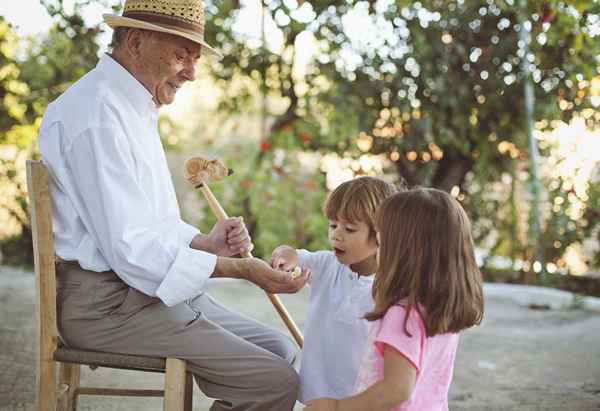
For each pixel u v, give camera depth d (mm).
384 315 1945
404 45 6523
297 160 6887
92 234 2170
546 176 6535
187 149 8672
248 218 7074
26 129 6730
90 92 2219
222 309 2607
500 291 6027
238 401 2240
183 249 2162
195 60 2381
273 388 2225
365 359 2027
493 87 6598
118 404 3242
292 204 6793
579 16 3994
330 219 2385
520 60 6547
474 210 7012
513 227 6746
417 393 1986
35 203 2109
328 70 6621
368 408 1842
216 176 2557
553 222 6336
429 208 1979
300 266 2475
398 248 1975
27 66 6473
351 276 2422
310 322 2453
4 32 6285
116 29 2352
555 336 4719
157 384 3600
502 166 6852
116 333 2186
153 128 2385
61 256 2217
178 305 2234
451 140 6625
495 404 3375
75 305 2189
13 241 6812
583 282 6344
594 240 6453
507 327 4961
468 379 3773
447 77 6535
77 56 5453
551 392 3574
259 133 8000
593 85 5934
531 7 4141
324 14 6430
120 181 2139
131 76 2293
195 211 7371
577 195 6305
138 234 2123
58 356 2166
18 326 4484
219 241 2523
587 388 3643
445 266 1943
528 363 4082
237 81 7426
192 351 2186
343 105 6582
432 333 1909
